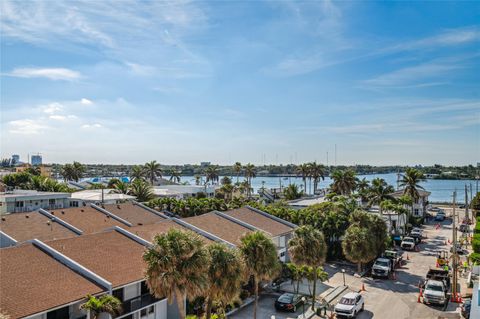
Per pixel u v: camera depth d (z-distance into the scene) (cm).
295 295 3753
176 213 6406
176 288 2284
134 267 3077
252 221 5091
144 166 13788
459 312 3597
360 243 4738
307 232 3659
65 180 13750
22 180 10288
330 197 7650
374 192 7469
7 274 2572
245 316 3472
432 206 12306
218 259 2561
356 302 3547
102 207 5428
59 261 2903
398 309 3706
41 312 2291
